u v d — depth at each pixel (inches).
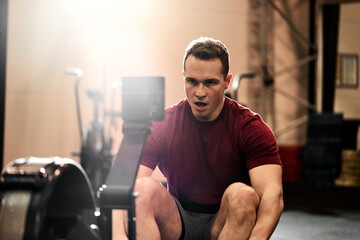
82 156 182.9
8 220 42.6
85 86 242.5
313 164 263.7
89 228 48.3
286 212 179.2
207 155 71.3
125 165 45.6
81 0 241.4
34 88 237.3
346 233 143.9
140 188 63.6
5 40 140.9
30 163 45.8
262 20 269.6
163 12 254.1
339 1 271.6
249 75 201.8
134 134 47.3
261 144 68.9
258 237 61.8
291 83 279.4
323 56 280.5
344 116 287.1
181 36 257.6
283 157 271.3
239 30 268.7
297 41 279.9
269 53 275.1
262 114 267.0
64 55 240.1
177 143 72.1
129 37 248.4
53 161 46.8
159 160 74.2
